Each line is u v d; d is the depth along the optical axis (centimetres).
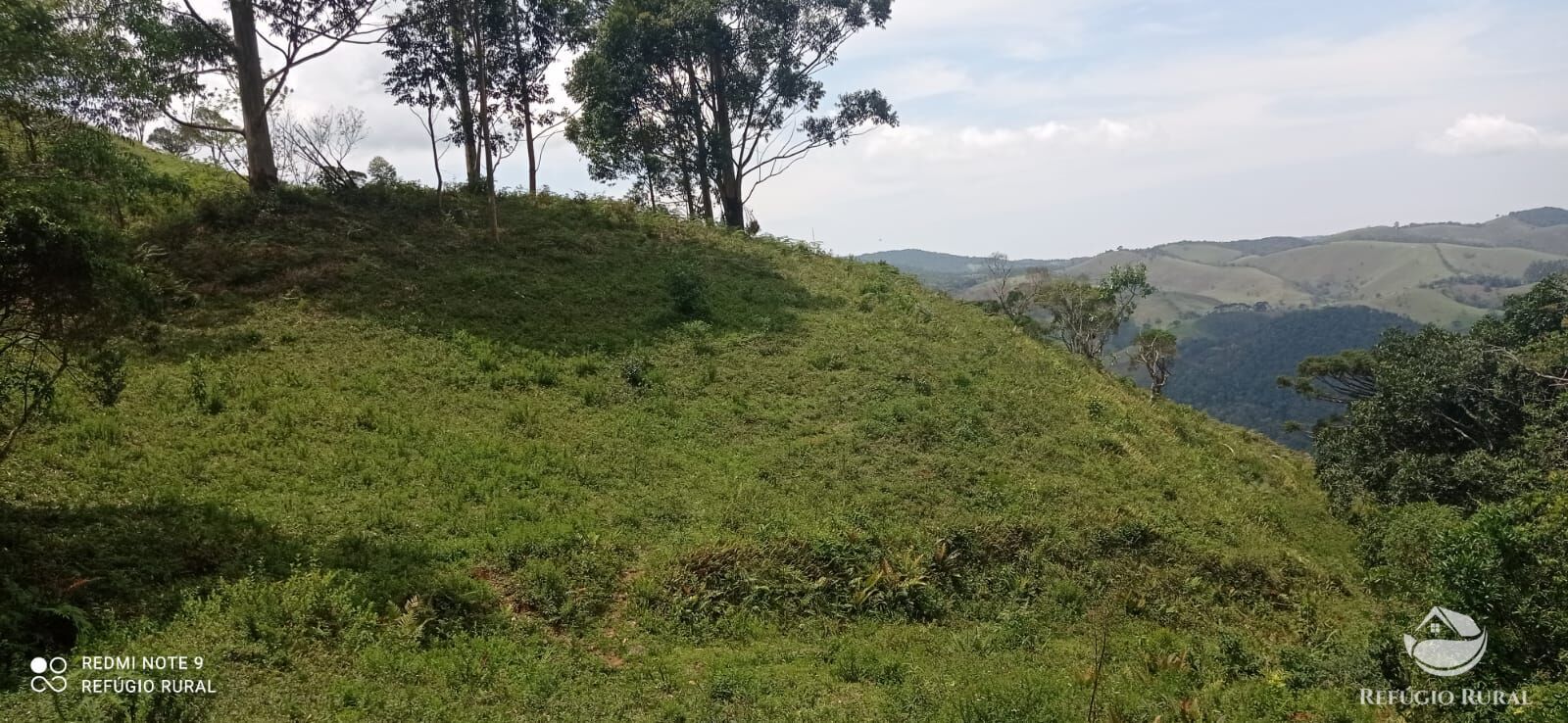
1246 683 1191
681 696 985
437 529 1252
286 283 2017
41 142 1291
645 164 3616
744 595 1276
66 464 1221
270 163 2450
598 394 1858
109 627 890
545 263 2514
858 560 1402
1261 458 2920
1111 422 2317
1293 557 1781
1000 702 988
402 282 2155
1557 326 2738
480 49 2538
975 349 2600
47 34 1188
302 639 930
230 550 1089
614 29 3325
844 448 1802
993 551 1528
